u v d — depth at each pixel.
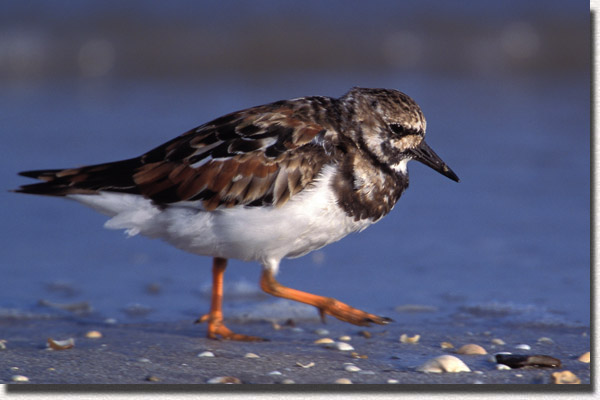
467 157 16.66
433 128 18.44
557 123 19.03
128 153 16.17
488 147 17.27
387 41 25.38
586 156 16.73
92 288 10.98
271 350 8.42
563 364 7.85
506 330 9.19
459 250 12.38
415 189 15.34
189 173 8.14
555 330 9.16
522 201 14.52
